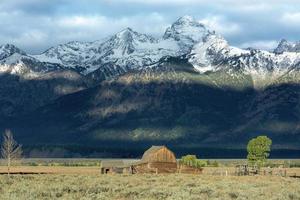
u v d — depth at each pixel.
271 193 81.44
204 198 71.38
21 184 95.12
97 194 75.88
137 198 71.75
